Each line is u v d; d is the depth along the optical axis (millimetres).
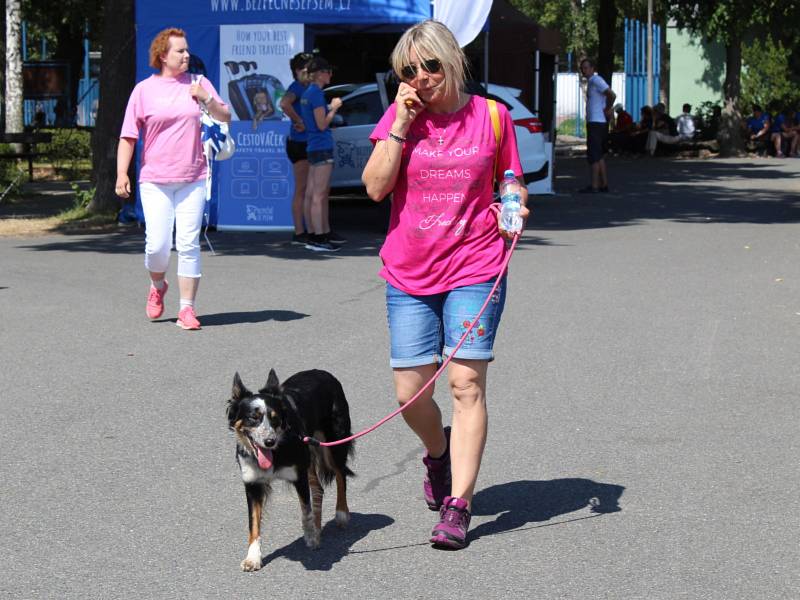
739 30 38094
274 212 17125
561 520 5605
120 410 7594
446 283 5281
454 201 5230
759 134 39094
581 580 4855
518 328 10211
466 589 4777
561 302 11477
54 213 20438
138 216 18000
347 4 16438
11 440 6930
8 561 5094
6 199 22828
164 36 10109
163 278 10508
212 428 7191
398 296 5355
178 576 4934
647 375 8516
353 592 4754
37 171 30312
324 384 5449
